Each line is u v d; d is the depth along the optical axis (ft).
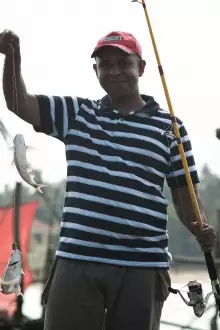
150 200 11.76
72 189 11.79
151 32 12.99
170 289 12.13
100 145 11.89
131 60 12.28
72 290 11.43
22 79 12.25
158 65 12.67
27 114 12.12
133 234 11.55
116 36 12.39
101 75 12.32
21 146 12.21
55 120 12.16
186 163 12.21
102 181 11.63
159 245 11.87
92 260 11.41
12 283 11.96
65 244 11.61
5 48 11.98
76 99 12.44
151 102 12.51
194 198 12.12
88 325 11.51
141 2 13.16
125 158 11.80
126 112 12.35
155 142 12.07
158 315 12.10
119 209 11.52
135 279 11.60
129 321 11.52
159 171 12.05
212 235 12.09
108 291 11.51
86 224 11.50
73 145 12.02
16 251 12.19
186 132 13.08
